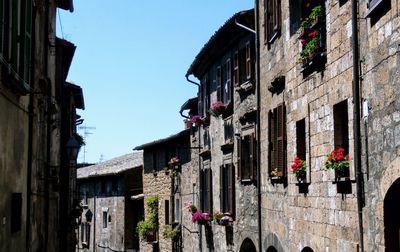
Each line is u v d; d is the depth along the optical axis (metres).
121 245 36.84
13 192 9.29
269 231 14.72
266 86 15.12
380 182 7.93
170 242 28.66
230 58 18.81
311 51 10.91
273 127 14.27
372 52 8.24
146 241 32.28
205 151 21.84
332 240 10.10
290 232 12.77
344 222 9.55
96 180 42.72
